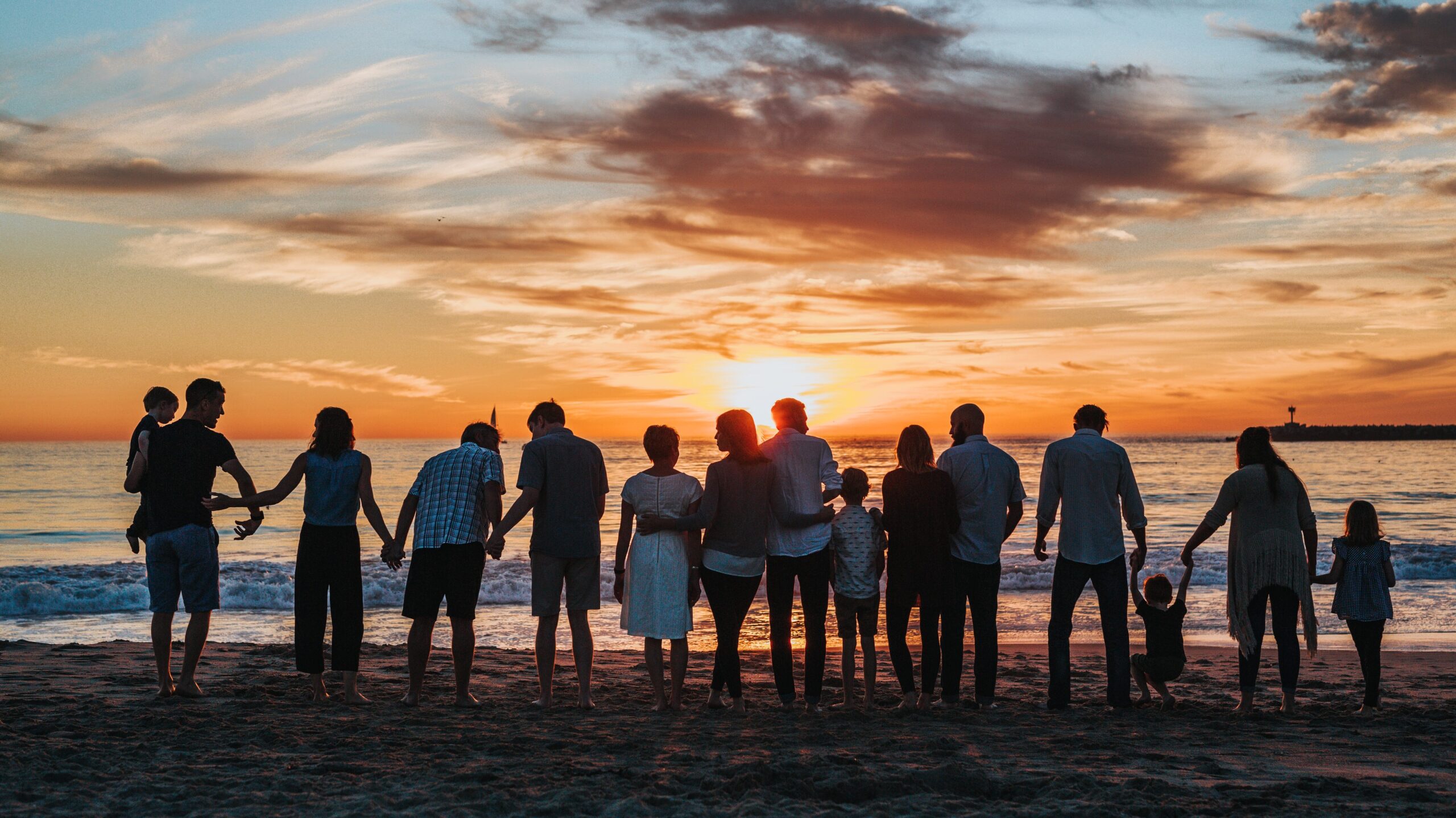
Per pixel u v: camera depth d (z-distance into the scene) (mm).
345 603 6008
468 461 6066
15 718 5227
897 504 6016
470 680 7473
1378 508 42344
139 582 15430
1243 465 6160
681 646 5938
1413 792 3906
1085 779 4035
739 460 5793
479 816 3432
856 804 3783
